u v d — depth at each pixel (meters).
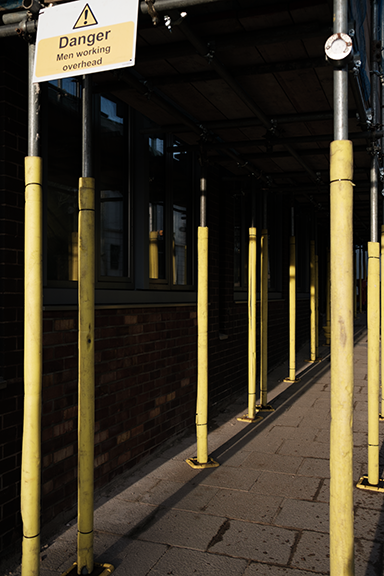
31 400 2.28
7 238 2.86
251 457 4.45
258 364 7.72
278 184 6.43
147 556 2.86
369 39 4.26
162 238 5.14
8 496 2.84
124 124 4.46
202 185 4.16
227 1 2.47
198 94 3.44
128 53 2.13
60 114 3.62
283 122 3.83
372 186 3.99
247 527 3.18
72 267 3.74
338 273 1.87
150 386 4.50
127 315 4.12
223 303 6.50
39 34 2.28
